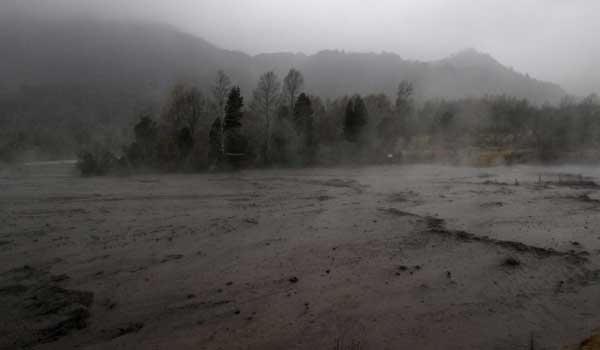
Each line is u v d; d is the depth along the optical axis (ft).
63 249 32.63
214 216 46.37
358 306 21.39
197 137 124.36
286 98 155.63
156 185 78.54
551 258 29.30
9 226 41.01
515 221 41.88
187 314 20.66
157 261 29.45
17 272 27.14
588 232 36.96
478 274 26.17
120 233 38.04
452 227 39.45
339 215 46.24
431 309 20.99
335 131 144.56
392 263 28.50
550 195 59.11
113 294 23.27
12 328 19.08
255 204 54.95
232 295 23.03
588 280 24.82
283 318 20.06
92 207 52.70
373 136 144.87
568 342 17.46
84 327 19.29
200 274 26.63
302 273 26.61
